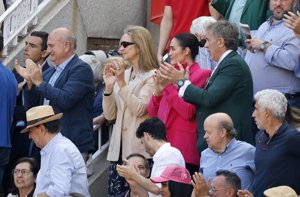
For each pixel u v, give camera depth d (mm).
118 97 34500
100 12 42500
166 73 31547
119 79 34000
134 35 34469
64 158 31719
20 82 37125
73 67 34188
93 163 37062
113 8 42812
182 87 31359
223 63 31312
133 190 29656
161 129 30859
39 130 31906
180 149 32219
